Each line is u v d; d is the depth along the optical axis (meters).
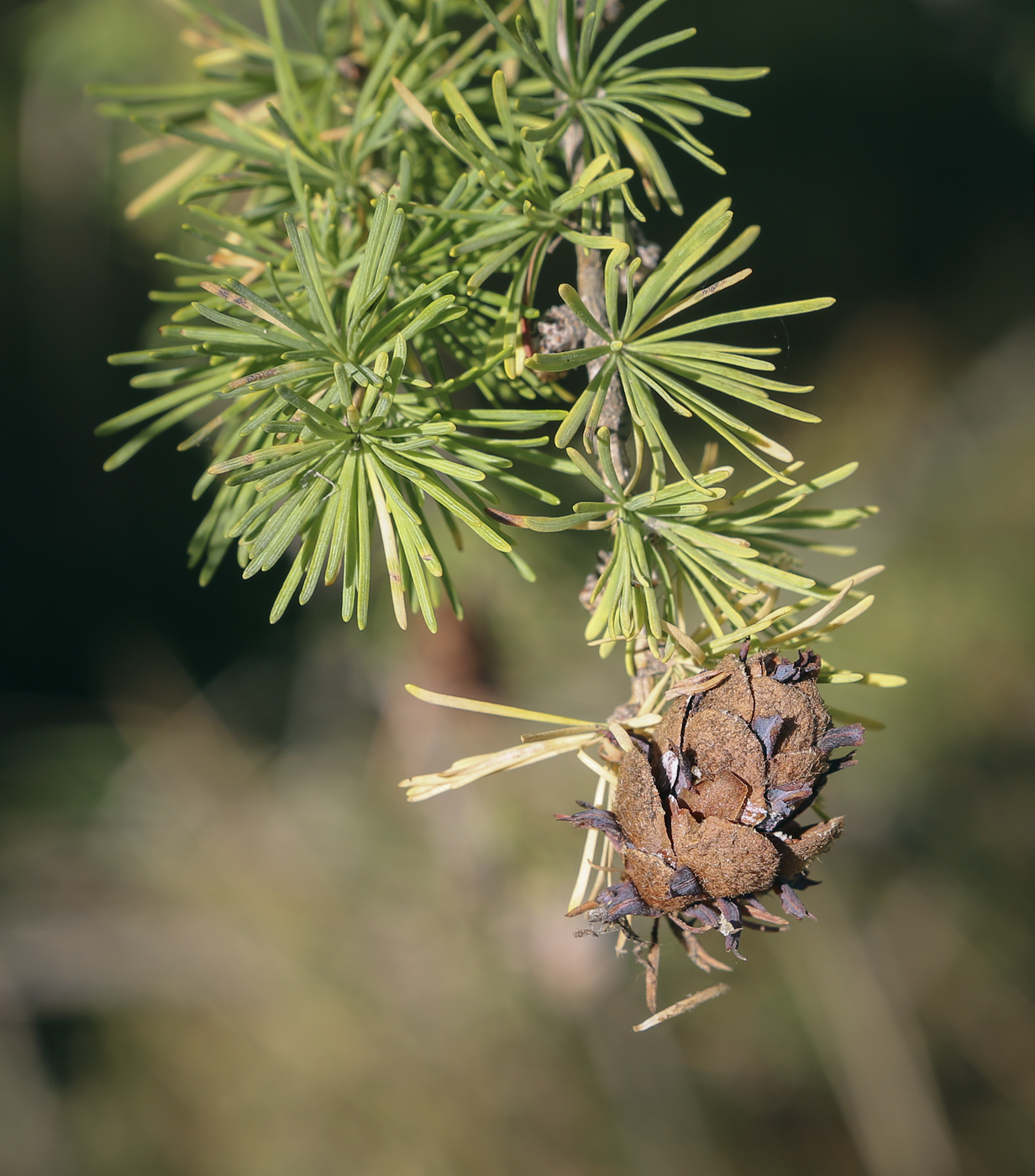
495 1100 1.14
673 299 0.42
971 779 1.41
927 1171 1.17
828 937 1.24
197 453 1.44
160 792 1.32
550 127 0.43
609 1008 1.13
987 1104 1.23
